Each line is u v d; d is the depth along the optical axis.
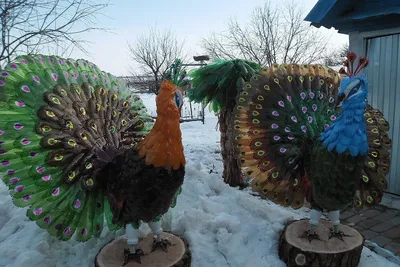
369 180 3.52
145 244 3.35
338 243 3.30
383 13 4.30
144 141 2.72
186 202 4.56
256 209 4.27
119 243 3.37
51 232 3.01
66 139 3.05
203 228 3.87
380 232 4.27
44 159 2.97
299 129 3.47
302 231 3.54
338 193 2.99
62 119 3.11
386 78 4.89
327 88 3.79
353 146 2.85
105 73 3.86
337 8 4.79
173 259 3.10
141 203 2.74
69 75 3.41
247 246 3.69
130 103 3.89
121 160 2.89
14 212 4.34
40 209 2.97
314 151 3.14
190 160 6.50
